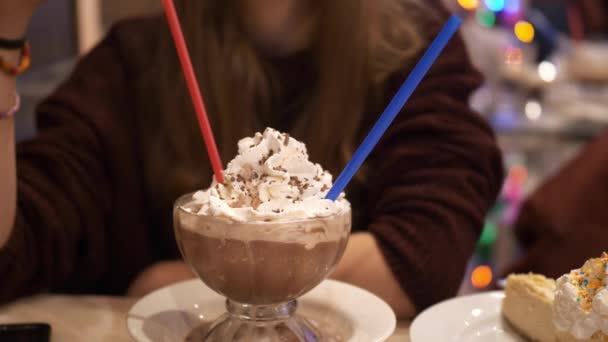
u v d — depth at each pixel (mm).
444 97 924
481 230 870
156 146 996
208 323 675
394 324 649
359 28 920
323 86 935
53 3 1821
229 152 944
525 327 662
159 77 985
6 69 720
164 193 991
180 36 632
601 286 614
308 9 949
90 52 1072
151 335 639
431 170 875
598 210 1157
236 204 617
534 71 2070
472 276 1609
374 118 965
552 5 2492
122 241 1007
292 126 989
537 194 1269
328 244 614
